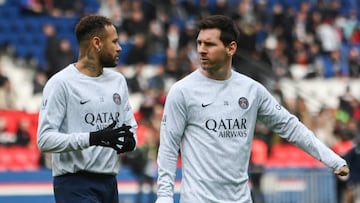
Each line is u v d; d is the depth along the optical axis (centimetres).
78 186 2159
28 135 5356
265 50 6525
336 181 4691
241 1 7600
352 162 4475
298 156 5688
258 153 5425
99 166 2169
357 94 7319
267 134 5491
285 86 6631
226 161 2055
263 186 4684
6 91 5747
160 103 5484
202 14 7038
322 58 7500
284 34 7294
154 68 6431
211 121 2061
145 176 4675
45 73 5972
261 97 2119
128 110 2234
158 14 6988
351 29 7994
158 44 6556
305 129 2127
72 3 7119
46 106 2138
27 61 6494
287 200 4734
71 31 6981
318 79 7206
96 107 2166
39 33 6875
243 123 2084
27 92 6147
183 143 2081
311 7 7938
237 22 6700
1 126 5462
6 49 6556
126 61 6309
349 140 5606
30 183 4631
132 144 2105
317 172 4778
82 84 2169
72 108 2155
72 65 2195
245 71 6206
